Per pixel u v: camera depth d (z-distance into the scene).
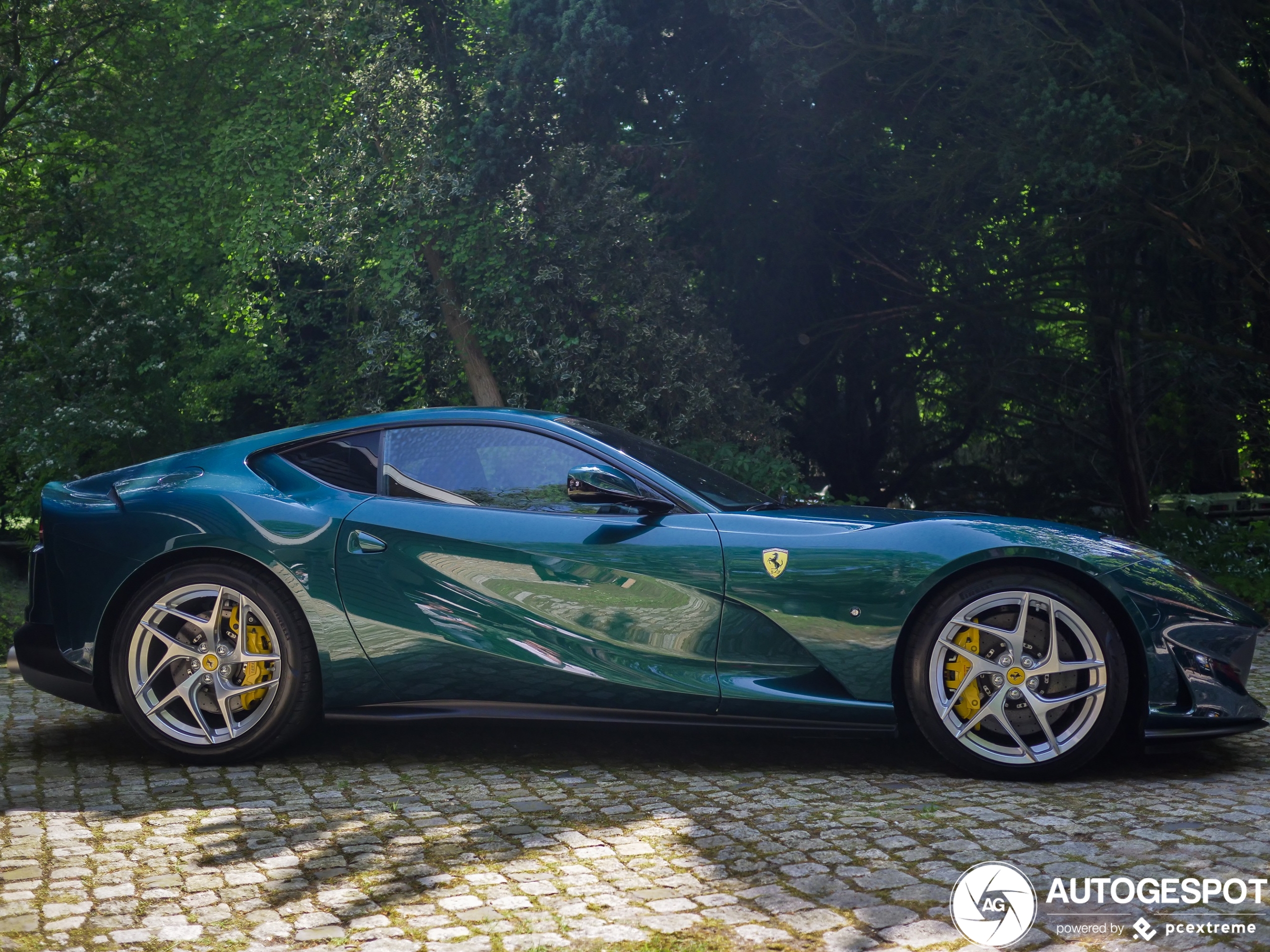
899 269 14.73
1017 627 3.54
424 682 3.81
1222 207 10.62
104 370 11.14
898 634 3.57
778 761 3.83
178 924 2.39
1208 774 3.60
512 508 3.85
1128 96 9.34
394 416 4.08
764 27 10.20
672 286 11.65
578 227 11.09
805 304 14.66
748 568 3.65
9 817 3.22
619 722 3.72
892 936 2.27
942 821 3.06
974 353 16.33
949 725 3.56
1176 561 3.71
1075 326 16.48
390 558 3.80
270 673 3.89
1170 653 3.50
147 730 3.88
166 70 13.16
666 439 11.04
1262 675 5.50
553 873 2.69
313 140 11.84
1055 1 9.94
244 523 3.86
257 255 11.80
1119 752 3.91
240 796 3.44
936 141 11.68
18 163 13.43
